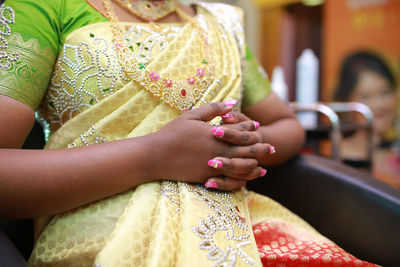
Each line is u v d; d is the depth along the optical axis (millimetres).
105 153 492
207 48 651
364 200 690
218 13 750
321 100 3480
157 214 492
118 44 562
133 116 560
